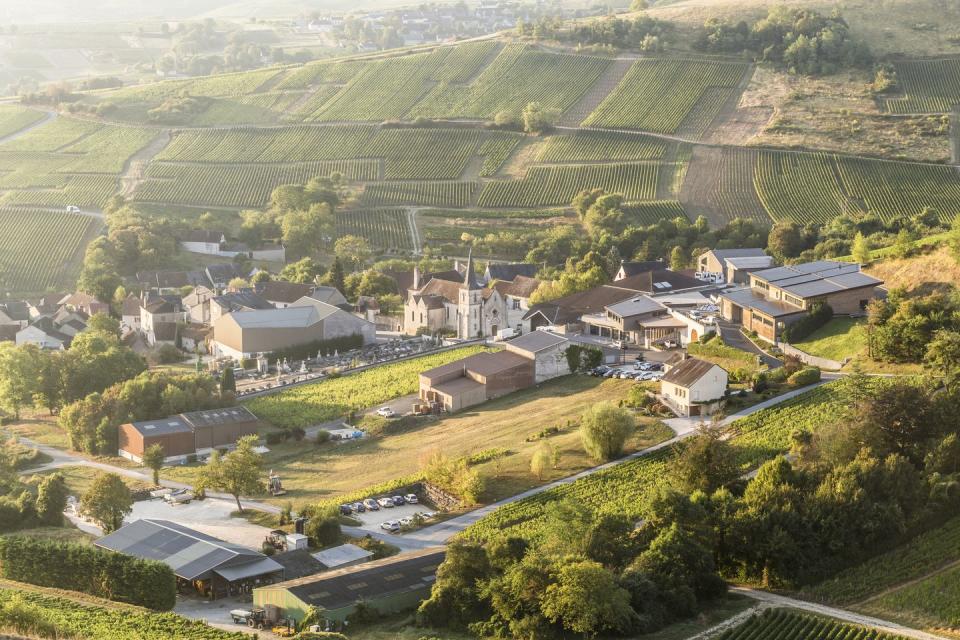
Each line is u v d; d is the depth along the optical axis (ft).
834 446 445.78
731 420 529.86
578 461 513.45
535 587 358.02
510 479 502.38
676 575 367.25
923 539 398.42
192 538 440.86
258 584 414.62
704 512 395.34
